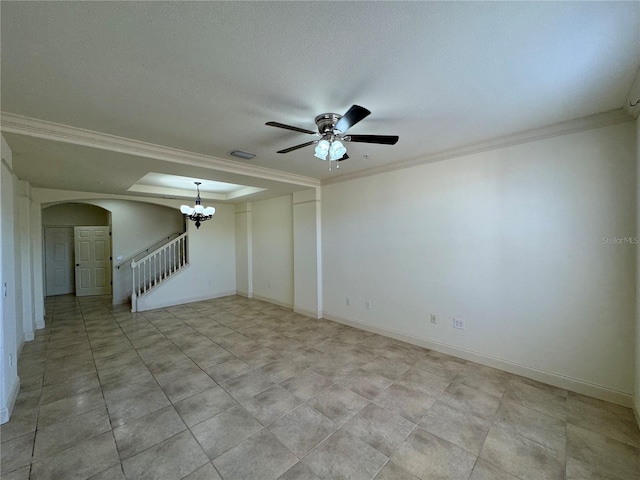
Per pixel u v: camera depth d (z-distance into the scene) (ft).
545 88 6.72
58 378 10.00
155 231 24.17
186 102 7.15
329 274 16.66
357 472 5.88
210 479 5.72
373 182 14.17
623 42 5.08
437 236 11.87
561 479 5.71
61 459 6.26
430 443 6.70
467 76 6.18
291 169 14.08
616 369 8.16
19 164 10.96
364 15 4.43
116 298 22.13
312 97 7.00
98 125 8.49
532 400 8.37
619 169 8.03
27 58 5.30
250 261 23.31
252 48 5.16
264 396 8.75
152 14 4.33
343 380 9.68
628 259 7.96
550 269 9.20
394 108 7.67
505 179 10.04
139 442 6.79
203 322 16.65
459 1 4.18
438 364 10.78
